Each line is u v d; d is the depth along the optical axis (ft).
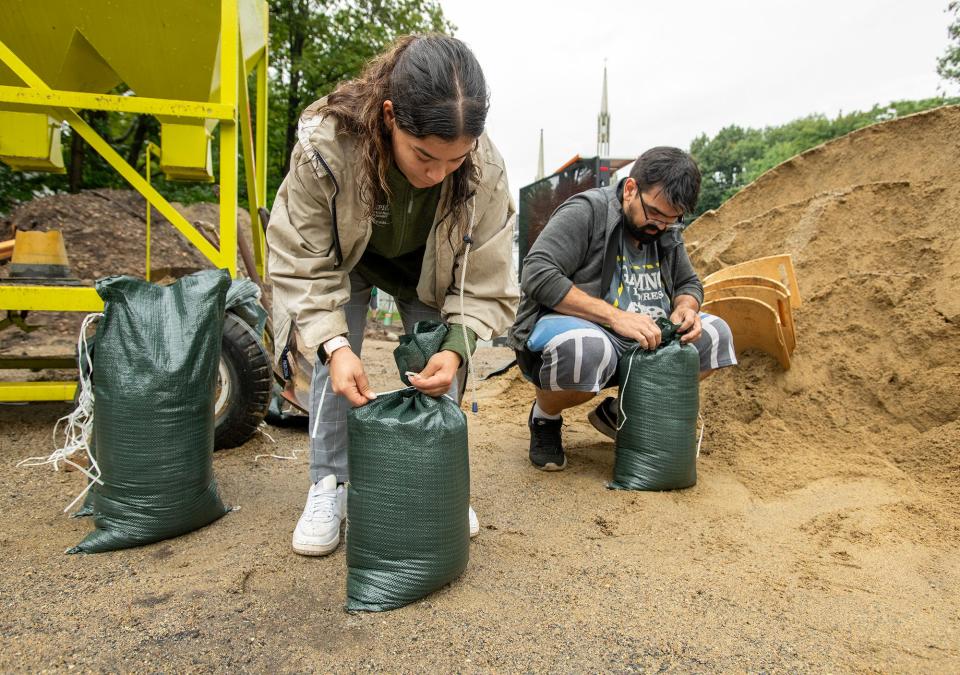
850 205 12.64
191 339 6.71
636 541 6.89
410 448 5.37
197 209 36.04
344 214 5.81
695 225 16.87
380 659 4.72
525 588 5.83
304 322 5.89
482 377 18.83
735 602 5.59
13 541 6.63
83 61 11.73
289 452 10.46
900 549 6.48
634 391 8.41
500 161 6.09
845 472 8.46
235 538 6.84
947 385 9.10
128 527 6.48
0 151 12.05
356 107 5.41
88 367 6.87
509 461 9.89
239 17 11.22
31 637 4.87
